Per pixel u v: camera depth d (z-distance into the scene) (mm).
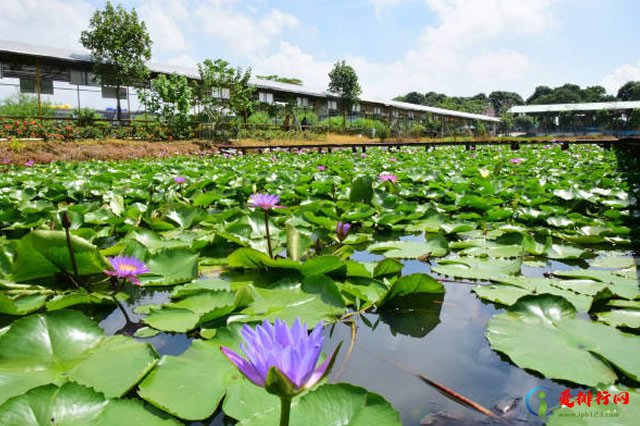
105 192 4012
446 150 14875
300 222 2830
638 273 1909
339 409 896
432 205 3730
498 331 1315
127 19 15453
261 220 2705
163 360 1110
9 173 6910
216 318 1402
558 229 2924
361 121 31266
